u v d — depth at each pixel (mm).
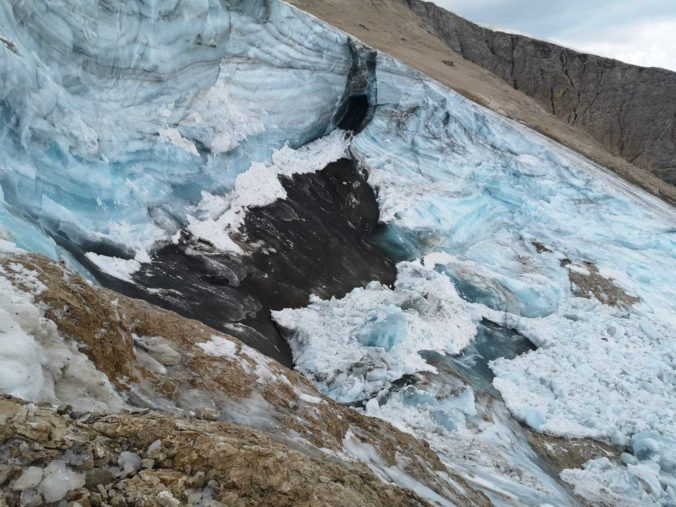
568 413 14945
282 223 18109
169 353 6859
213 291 13742
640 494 12148
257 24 19062
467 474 10117
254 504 4137
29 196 10617
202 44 16094
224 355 7746
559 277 22078
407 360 14438
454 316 17984
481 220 24547
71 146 11742
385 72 25547
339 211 21328
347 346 14250
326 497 4469
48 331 4969
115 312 6105
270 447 5012
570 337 18672
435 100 26094
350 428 8336
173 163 15328
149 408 5426
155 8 13797
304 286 16422
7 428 3736
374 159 24406
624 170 31406
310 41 21953
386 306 15414
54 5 11320
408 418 12703
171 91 15508
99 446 4008
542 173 25781
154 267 13195
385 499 5141
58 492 3535
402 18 48531
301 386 8656
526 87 65312
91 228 12273
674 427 14422
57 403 4496
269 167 20078
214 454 4348
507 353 17562
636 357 17797
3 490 3402
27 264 5508
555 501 10664
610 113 61781
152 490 3836
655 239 24812
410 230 21797
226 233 15984
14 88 10023
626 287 22188
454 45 67188
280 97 21000
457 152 25578
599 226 24922
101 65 12875
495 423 13586
